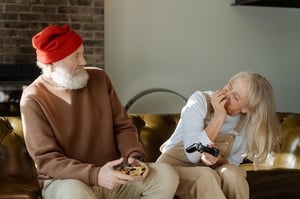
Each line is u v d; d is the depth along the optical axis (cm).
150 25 504
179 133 249
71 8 467
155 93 513
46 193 212
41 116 219
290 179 279
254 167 299
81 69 229
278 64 541
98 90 236
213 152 226
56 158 210
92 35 474
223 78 528
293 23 540
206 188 217
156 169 217
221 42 524
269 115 238
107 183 202
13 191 233
